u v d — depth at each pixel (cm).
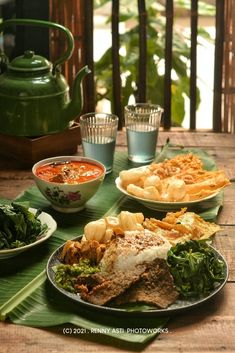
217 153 226
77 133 224
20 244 162
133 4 334
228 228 180
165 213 187
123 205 191
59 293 148
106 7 499
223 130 259
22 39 256
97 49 466
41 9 252
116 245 150
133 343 135
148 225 169
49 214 185
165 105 255
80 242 162
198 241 153
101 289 143
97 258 154
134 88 324
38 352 134
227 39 250
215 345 136
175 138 239
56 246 169
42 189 185
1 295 149
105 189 200
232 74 253
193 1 248
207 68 449
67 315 142
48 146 217
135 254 148
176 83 321
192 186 191
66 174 188
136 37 321
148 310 140
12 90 213
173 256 148
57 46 256
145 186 190
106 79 316
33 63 216
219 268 152
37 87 213
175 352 134
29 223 166
